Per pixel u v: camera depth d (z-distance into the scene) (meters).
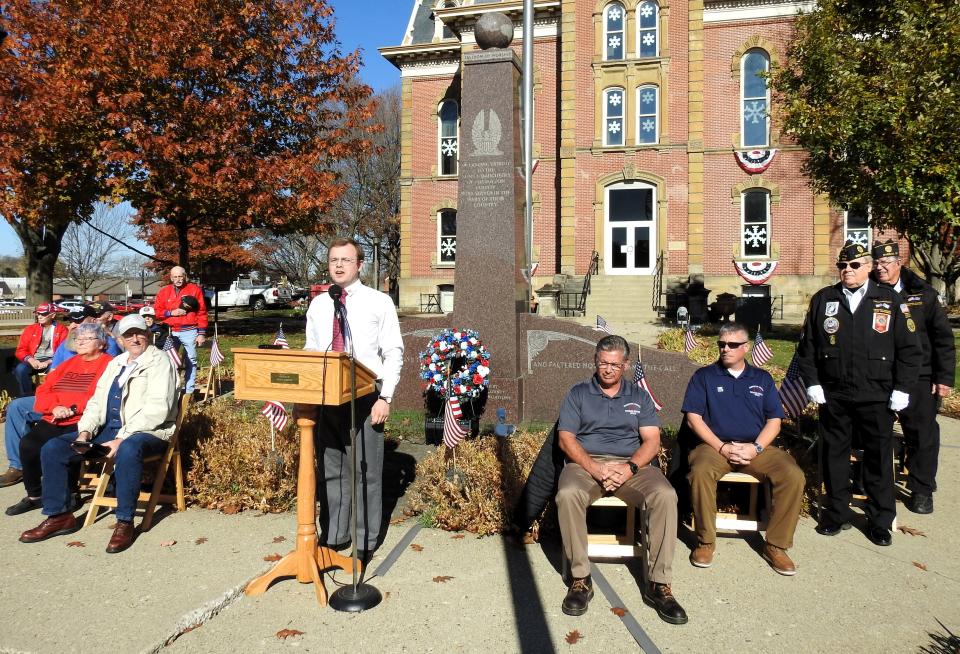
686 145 22.72
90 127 14.95
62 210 16.16
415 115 26.67
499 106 7.88
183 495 5.27
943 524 5.07
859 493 5.58
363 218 46.41
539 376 8.25
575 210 23.64
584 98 23.48
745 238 22.97
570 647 3.35
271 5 17.22
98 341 5.60
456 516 4.85
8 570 4.16
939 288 20.72
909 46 12.24
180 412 5.19
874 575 4.19
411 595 3.88
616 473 4.04
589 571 3.82
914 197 11.83
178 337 9.26
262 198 16.17
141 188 15.48
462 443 5.44
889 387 4.66
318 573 3.86
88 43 14.47
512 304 7.77
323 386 3.59
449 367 6.98
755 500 4.66
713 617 3.65
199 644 3.37
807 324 5.06
